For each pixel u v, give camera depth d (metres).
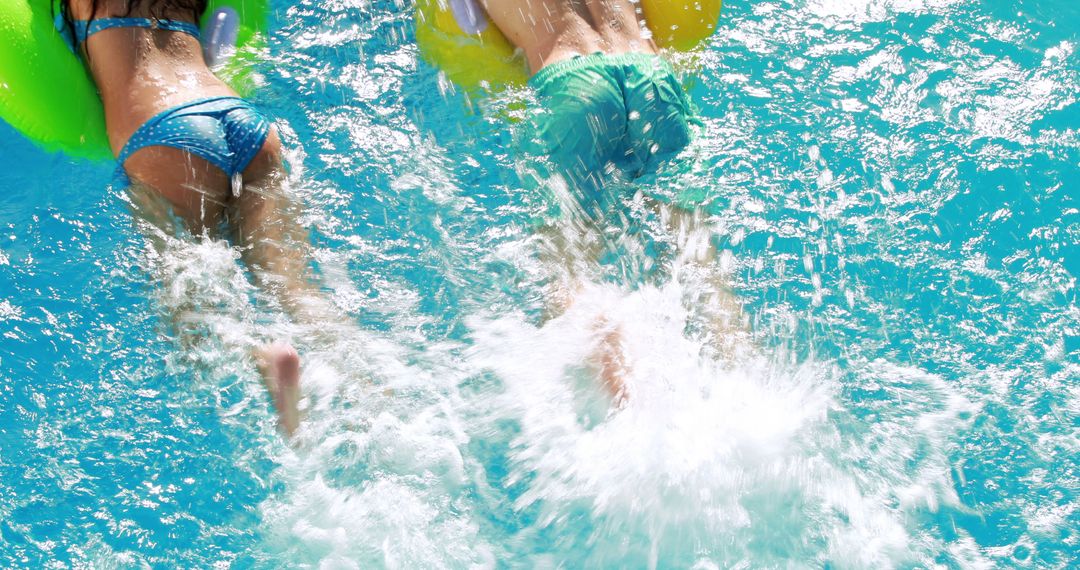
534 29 2.98
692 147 2.90
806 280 2.61
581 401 2.36
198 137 2.57
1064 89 3.15
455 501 2.19
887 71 3.20
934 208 2.79
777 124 3.01
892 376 2.42
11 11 2.82
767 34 3.32
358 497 2.18
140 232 2.58
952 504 2.17
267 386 2.29
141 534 2.11
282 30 3.22
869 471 2.23
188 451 2.23
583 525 2.16
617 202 2.74
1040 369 2.43
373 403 2.32
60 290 2.50
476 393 2.38
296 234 2.61
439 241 2.68
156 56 2.74
